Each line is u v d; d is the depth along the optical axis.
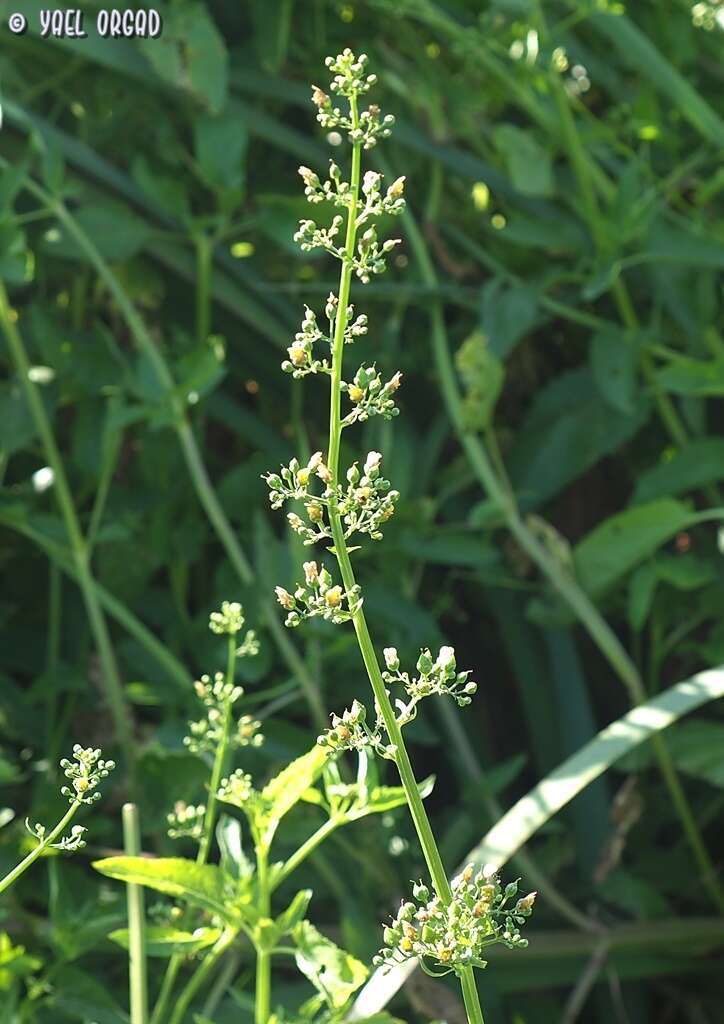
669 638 1.50
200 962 1.30
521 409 1.65
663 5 1.65
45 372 1.43
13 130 1.42
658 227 1.50
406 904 0.90
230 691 1.10
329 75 1.53
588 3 1.51
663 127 1.62
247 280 1.47
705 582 1.47
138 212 1.46
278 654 1.44
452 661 0.89
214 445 1.66
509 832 1.18
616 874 1.44
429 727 1.46
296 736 1.31
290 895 1.32
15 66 1.47
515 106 1.66
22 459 1.53
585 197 1.49
